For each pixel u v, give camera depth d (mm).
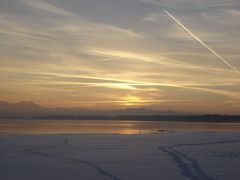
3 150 24422
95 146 27047
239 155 22094
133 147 26438
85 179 14734
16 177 15148
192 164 18484
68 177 15141
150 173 15992
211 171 16531
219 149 25438
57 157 21047
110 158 20609
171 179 14781
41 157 21000
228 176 15414
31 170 16719
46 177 15133
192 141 31938
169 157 21047
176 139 33969
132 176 15328
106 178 14953
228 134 42906
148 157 21000
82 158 20594
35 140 31938
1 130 63812
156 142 30641
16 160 19859
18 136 37125
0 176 15344
